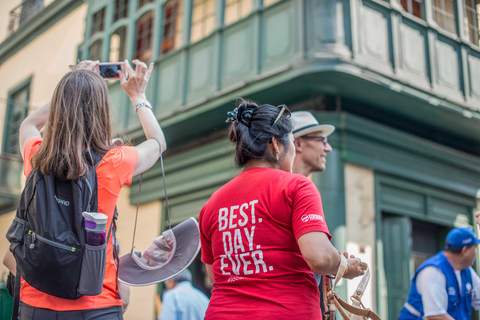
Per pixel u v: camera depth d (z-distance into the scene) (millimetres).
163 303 5426
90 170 1764
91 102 1839
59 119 1765
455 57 7449
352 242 6602
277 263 1737
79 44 10562
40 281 1647
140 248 8906
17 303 1802
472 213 8234
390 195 7223
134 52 9203
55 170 1697
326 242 1656
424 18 7332
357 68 6320
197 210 8180
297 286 1729
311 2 6590
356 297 2074
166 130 8320
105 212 1792
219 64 7621
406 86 6680
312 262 1625
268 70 6895
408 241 7168
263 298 1704
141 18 9281
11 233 1698
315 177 6680
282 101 7215
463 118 7312
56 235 1634
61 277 1636
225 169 7699
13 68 12930
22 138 2092
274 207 1788
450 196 7941
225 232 1873
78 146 1736
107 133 1884
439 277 3607
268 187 1840
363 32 6594
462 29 7594
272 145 1981
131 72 2238
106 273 1839
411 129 7703
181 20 8516
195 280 8477
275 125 1985
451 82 7281
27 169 1938
